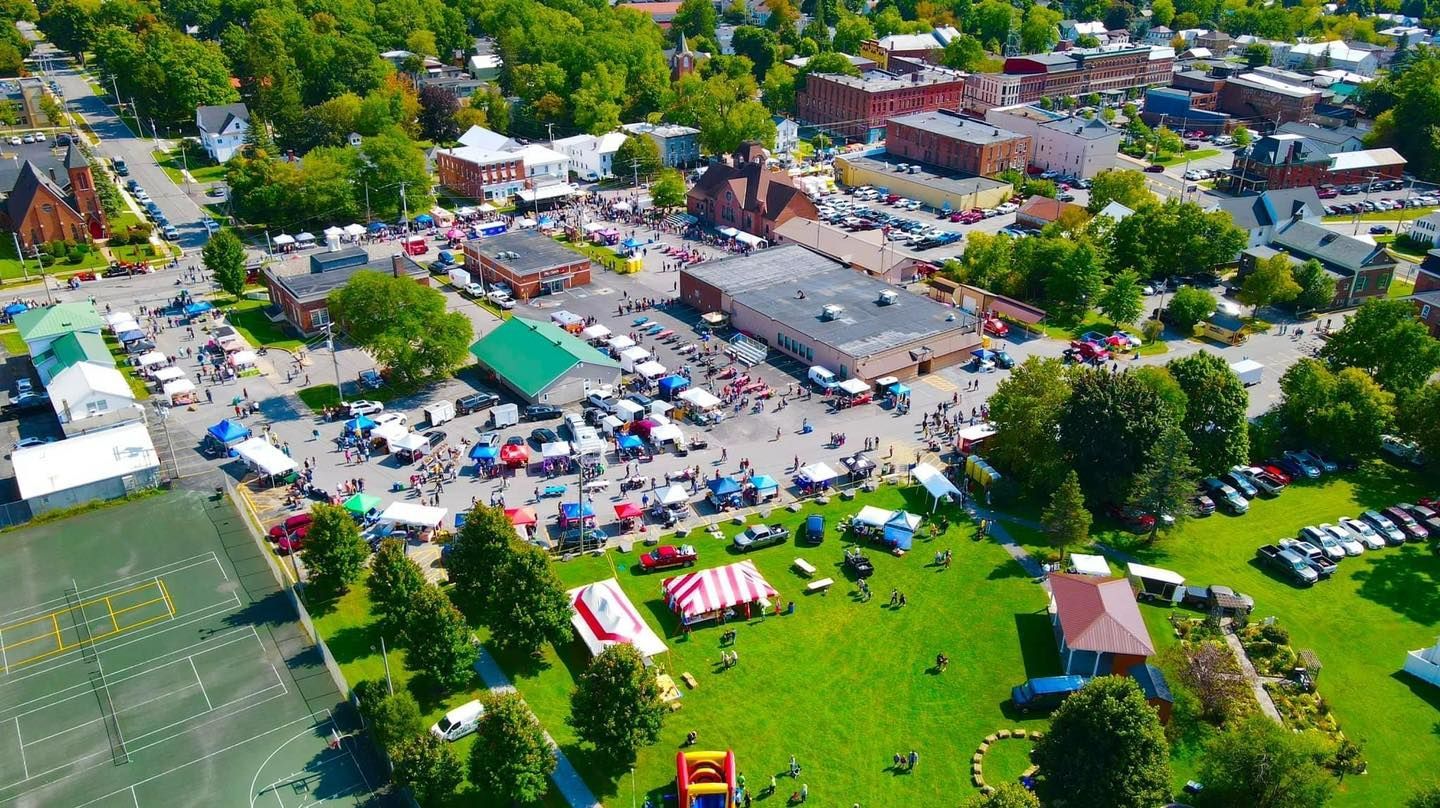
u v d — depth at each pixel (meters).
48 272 187.62
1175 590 104.69
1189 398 124.62
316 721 87.06
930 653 97.06
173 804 78.81
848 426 138.62
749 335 166.75
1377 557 113.12
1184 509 111.88
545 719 87.31
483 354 150.25
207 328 164.62
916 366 152.88
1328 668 96.38
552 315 171.88
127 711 88.00
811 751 85.12
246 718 87.31
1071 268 174.25
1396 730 88.94
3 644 96.06
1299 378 133.62
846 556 110.94
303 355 157.00
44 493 114.69
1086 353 159.88
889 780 82.25
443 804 78.69
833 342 151.38
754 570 104.12
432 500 119.19
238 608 101.06
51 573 106.19
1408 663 95.69
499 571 93.12
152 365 148.38
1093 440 117.19
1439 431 125.94
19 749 84.00
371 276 145.50
